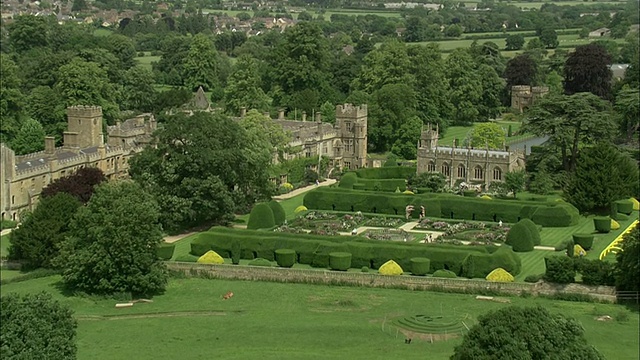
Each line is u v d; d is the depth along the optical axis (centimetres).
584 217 18975
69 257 14000
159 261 14312
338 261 14775
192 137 17588
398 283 14200
